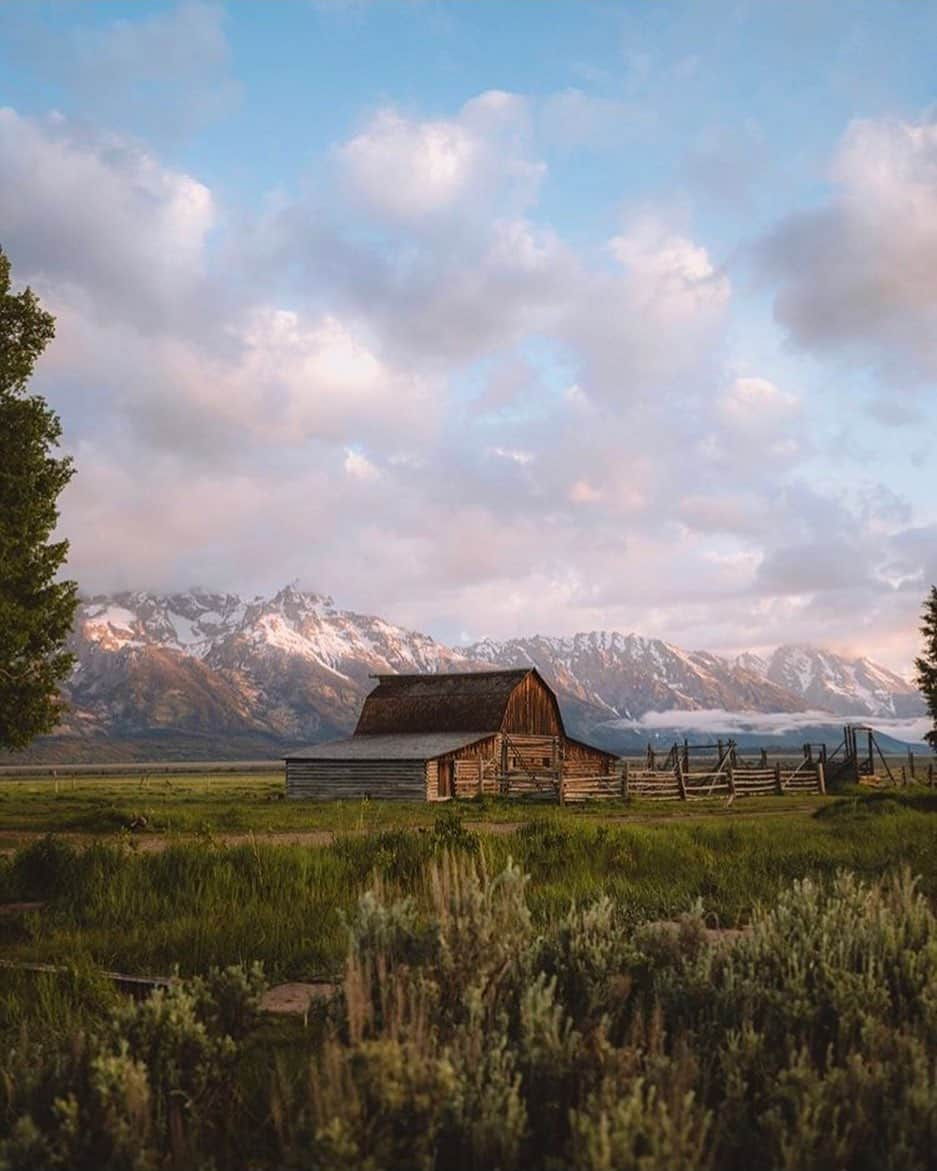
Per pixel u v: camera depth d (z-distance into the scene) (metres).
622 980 5.04
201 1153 4.07
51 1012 7.25
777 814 36.12
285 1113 4.40
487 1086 3.80
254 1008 5.36
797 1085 3.82
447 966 5.02
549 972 5.29
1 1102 4.76
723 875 13.80
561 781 48.66
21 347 33.78
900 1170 3.44
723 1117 3.79
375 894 5.88
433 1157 3.49
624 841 17.34
